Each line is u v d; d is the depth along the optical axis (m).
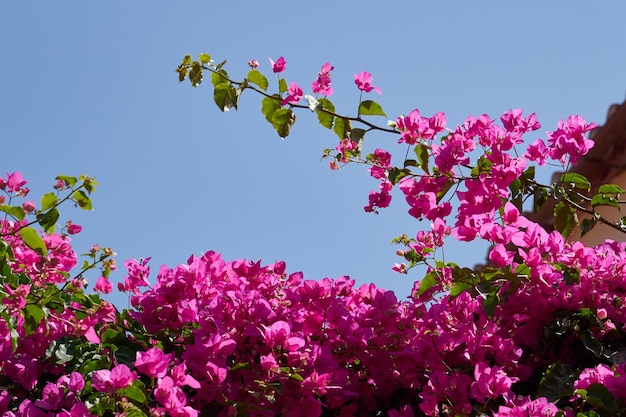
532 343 3.26
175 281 3.31
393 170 3.77
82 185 3.28
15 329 3.26
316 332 3.25
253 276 3.52
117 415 2.68
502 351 3.15
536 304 3.27
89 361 3.23
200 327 3.18
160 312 3.28
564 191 3.69
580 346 3.32
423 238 3.62
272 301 3.42
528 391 3.25
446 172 3.68
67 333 3.33
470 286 3.19
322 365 3.05
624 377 2.83
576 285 3.29
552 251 3.30
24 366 3.29
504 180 3.58
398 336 3.30
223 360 2.95
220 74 4.03
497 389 2.91
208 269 3.45
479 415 2.92
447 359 3.20
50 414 2.96
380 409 3.34
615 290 3.39
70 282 3.28
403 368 3.21
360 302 3.64
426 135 3.75
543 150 3.77
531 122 3.68
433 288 3.44
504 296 3.21
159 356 2.76
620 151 4.95
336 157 3.98
